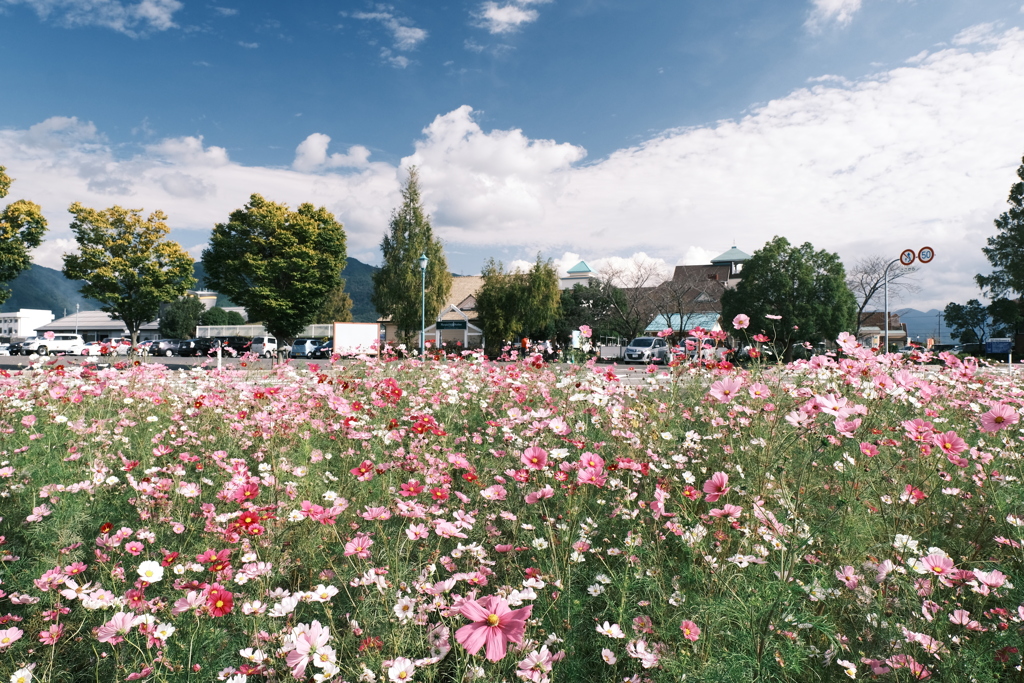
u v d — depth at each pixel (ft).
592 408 14.23
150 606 6.52
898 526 8.10
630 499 8.96
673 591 6.74
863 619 6.07
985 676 5.16
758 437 10.30
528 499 8.23
